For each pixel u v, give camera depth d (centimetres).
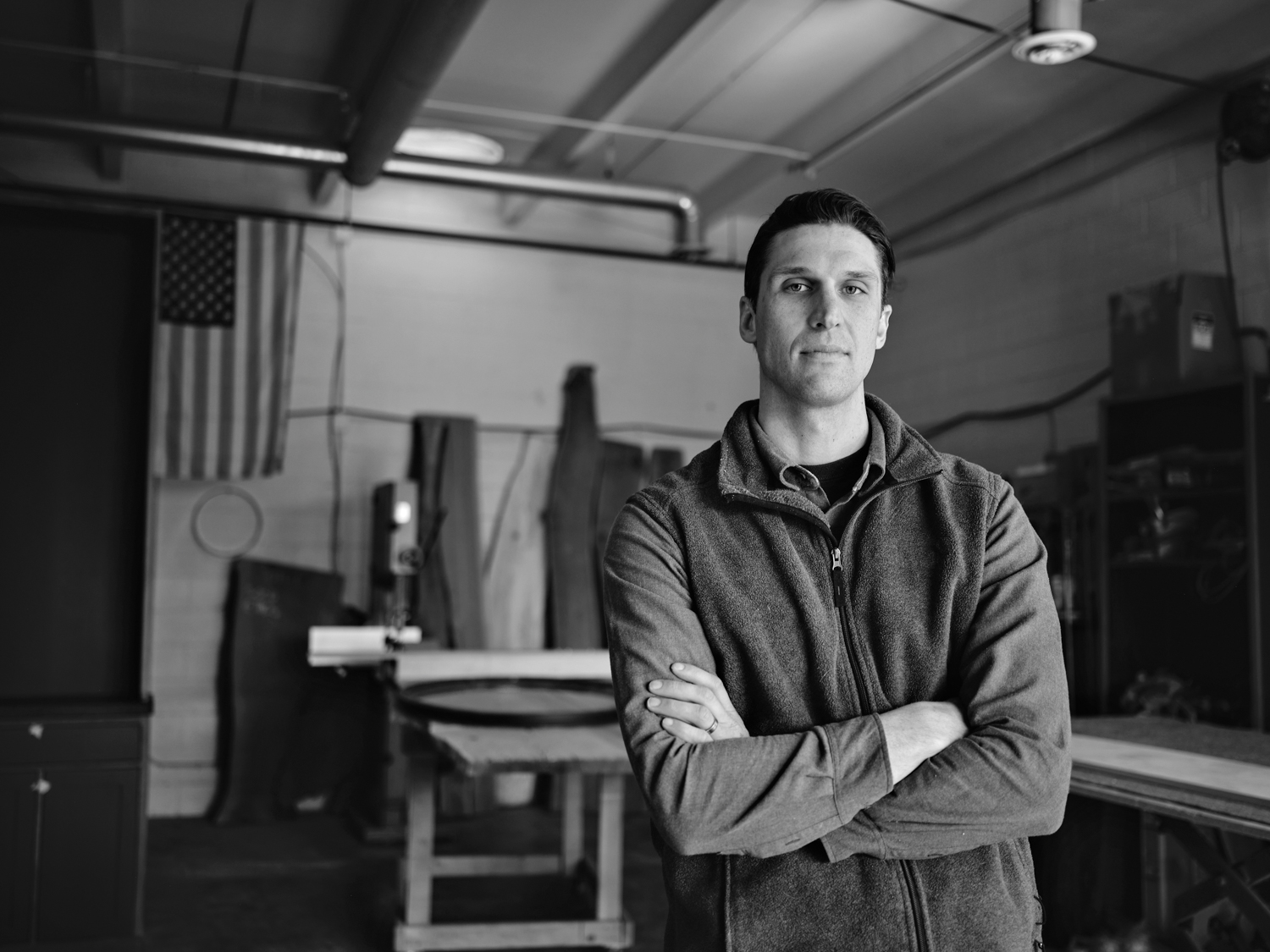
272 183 648
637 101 557
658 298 727
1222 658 461
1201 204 498
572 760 322
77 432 446
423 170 552
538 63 524
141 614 434
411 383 668
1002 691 139
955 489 150
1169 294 459
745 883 138
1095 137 548
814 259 151
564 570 673
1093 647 513
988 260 632
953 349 658
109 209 441
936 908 135
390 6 451
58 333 446
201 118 581
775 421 157
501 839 580
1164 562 454
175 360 585
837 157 632
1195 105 497
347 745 623
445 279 680
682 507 154
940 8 456
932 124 584
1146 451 498
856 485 150
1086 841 314
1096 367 555
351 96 536
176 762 611
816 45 501
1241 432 455
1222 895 283
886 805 135
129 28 482
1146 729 358
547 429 693
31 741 406
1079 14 379
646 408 719
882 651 144
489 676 461
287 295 604
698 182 686
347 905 461
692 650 147
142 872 418
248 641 613
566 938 396
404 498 564
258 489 634
